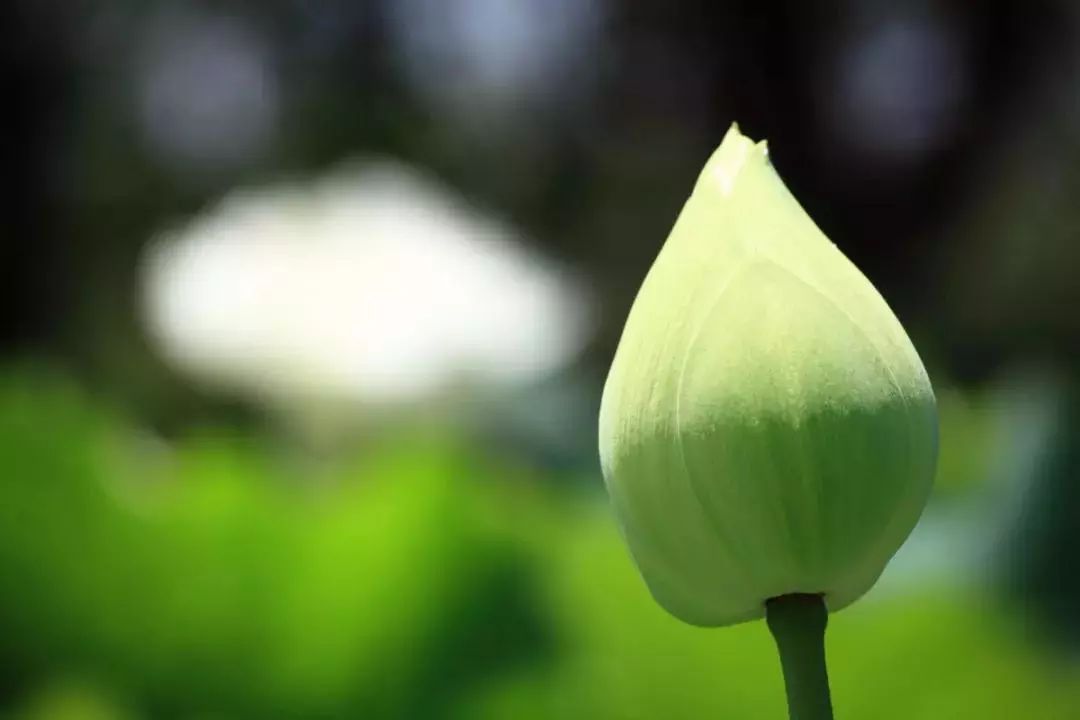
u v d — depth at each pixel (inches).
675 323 35.4
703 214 35.7
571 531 65.0
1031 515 69.4
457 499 58.6
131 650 59.4
